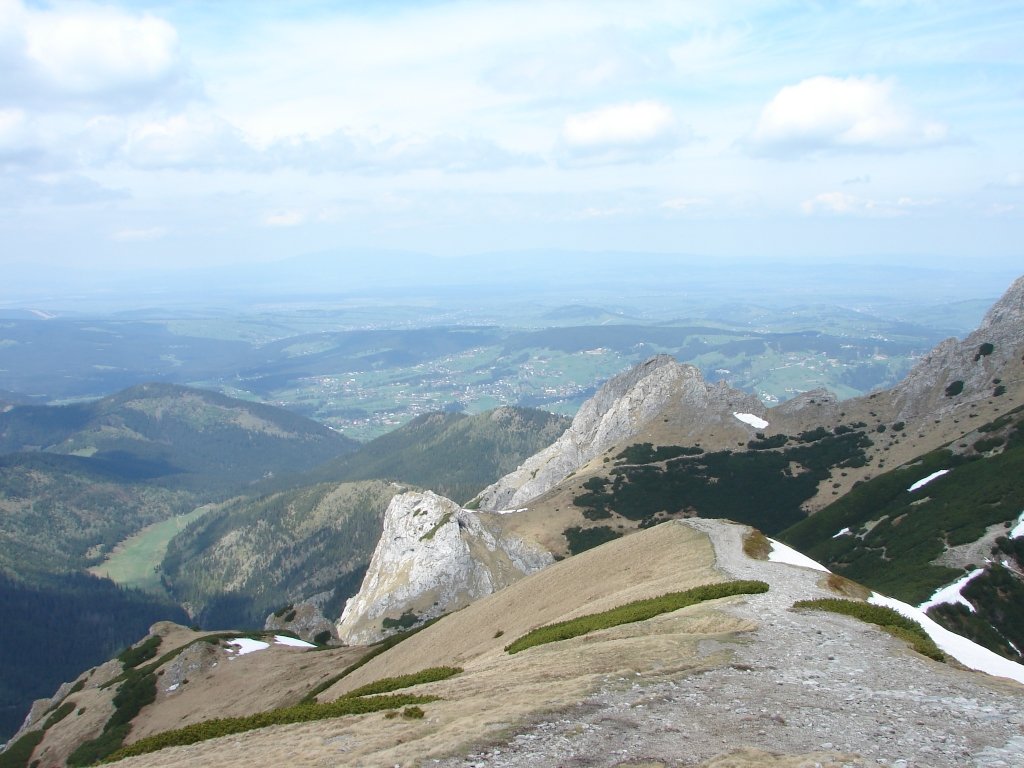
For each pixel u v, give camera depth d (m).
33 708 122.38
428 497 173.75
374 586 171.25
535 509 179.12
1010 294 184.00
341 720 31.45
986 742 24.17
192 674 102.31
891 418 183.50
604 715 26.27
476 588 152.00
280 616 147.62
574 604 62.59
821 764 21.45
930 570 94.69
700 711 26.75
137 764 31.12
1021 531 95.12
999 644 78.75
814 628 38.66
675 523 74.88
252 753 28.09
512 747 23.44
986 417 156.12
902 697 28.72
